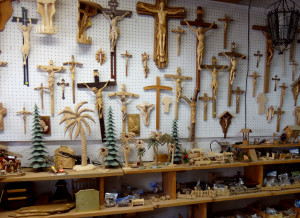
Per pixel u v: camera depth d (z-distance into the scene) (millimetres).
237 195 2139
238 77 2506
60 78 2025
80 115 1929
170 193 2080
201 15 2307
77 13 2021
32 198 1938
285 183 2355
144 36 2199
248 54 2521
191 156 2137
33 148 1836
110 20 2053
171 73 2285
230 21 2441
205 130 2406
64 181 1987
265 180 2381
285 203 2551
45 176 1706
